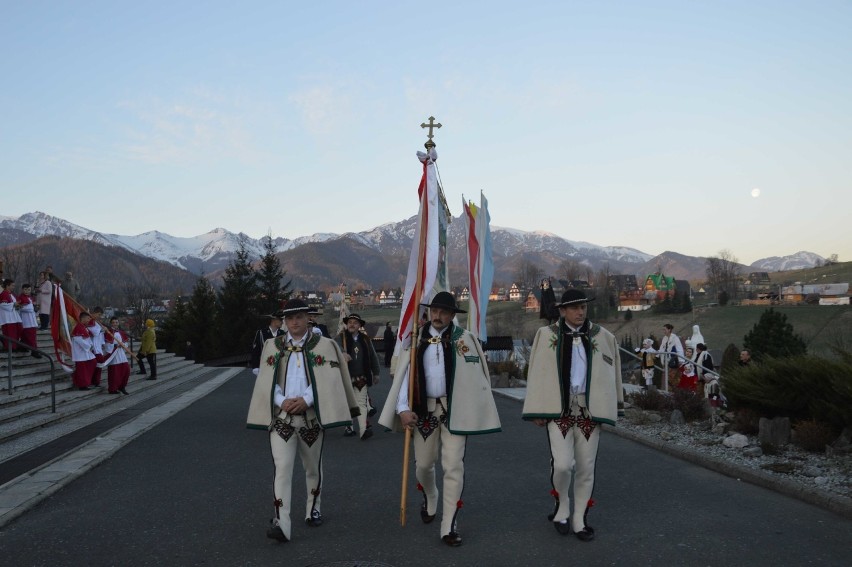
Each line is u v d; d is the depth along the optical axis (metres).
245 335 51.59
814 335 80.12
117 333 18.47
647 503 6.73
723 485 7.50
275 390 5.88
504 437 10.74
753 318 96.38
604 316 110.31
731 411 11.68
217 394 19.14
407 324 6.18
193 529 5.97
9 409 12.77
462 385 5.70
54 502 6.93
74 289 22.78
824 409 9.50
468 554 5.27
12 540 5.69
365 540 5.64
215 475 8.17
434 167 7.05
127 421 12.84
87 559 5.22
